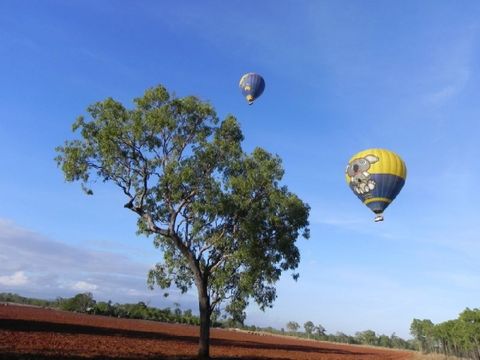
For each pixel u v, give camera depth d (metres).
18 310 75.06
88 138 28.30
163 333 61.56
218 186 28.97
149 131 28.47
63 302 111.31
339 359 52.97
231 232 31.11
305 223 31.30
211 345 54.16
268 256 30.47
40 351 26.58
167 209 30.16
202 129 29.72
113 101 28.38
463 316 66.31
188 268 33.41
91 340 37.91
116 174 29.25
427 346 96.44
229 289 31.62
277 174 30.98
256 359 38.03
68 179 28.02
